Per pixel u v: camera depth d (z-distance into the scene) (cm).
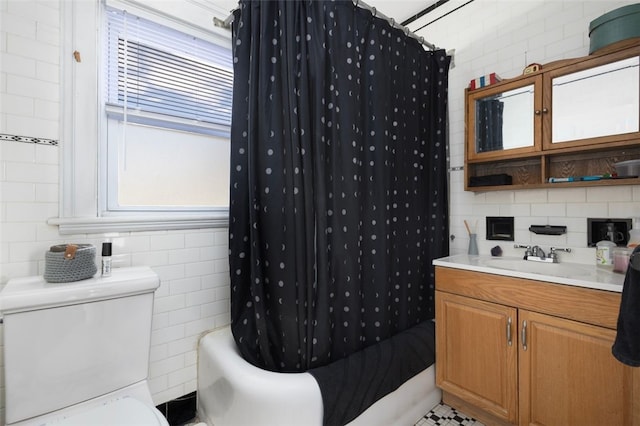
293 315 129
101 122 137
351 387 120
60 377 100
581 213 156
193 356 154
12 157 113
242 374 116
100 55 135
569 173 160
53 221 118
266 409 107
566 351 118
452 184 211
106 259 116
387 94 167
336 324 142
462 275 152
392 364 138
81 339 104
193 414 154
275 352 133
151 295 118
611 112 137
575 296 115
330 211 142
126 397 106
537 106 157
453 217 211
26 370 95
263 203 133
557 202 164
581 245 156
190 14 160
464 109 189
